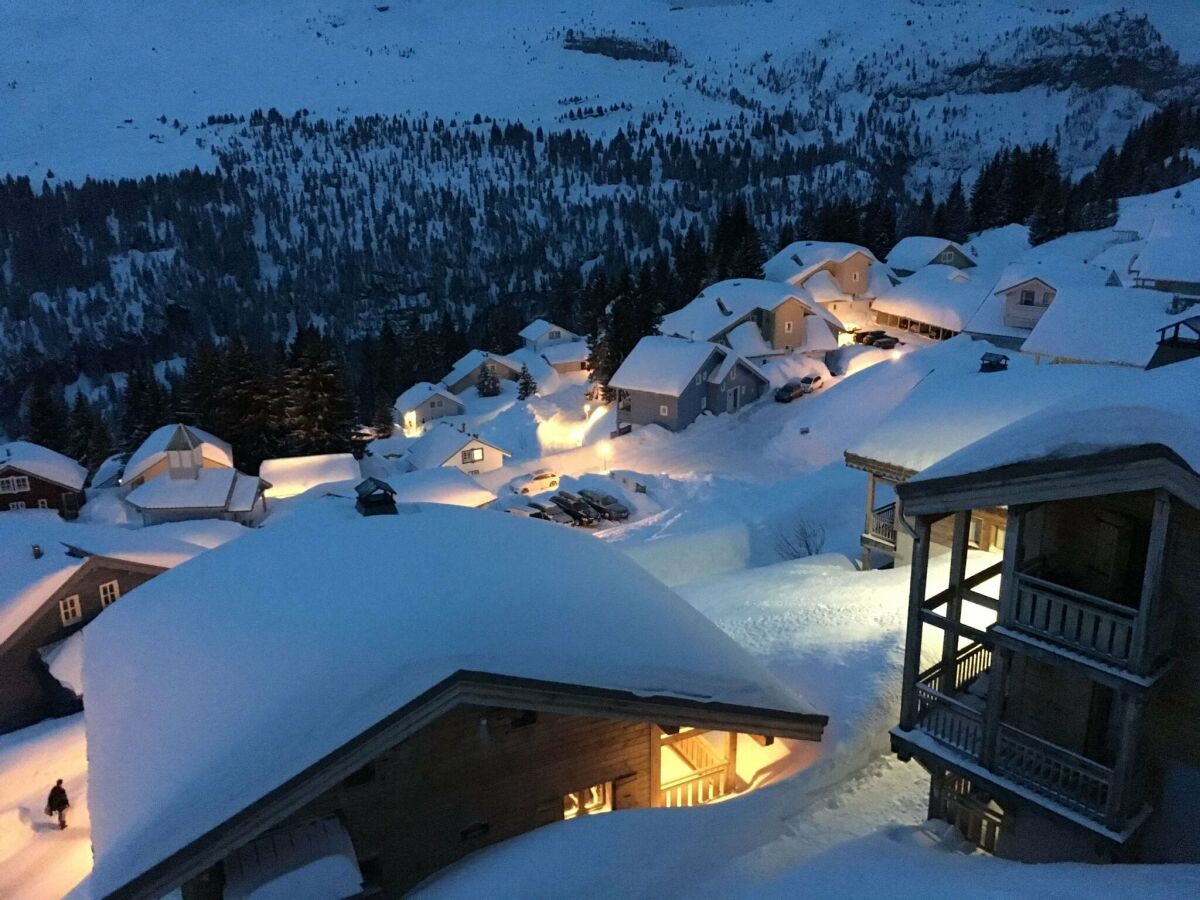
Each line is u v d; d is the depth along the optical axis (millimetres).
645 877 11430
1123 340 43000
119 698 12688
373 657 11453
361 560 13984
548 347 96938
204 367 62281
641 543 30875
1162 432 9000
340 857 10477
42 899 17359
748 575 24531
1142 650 9398
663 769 15375
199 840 9508
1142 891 8695
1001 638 10656
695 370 53375
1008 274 57969
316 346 59344
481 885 11195
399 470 54531
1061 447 9797
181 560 28844
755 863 11789
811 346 61781
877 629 17406
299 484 51781
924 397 23375
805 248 76250
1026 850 11469
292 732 10578
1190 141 126812
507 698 11211
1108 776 10086
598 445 52500
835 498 33438
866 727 14383
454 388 87250
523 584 13469
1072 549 10844
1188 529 9562
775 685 13695
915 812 12859
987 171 105250
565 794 12836
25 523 29031
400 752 11391
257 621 13023
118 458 62594
